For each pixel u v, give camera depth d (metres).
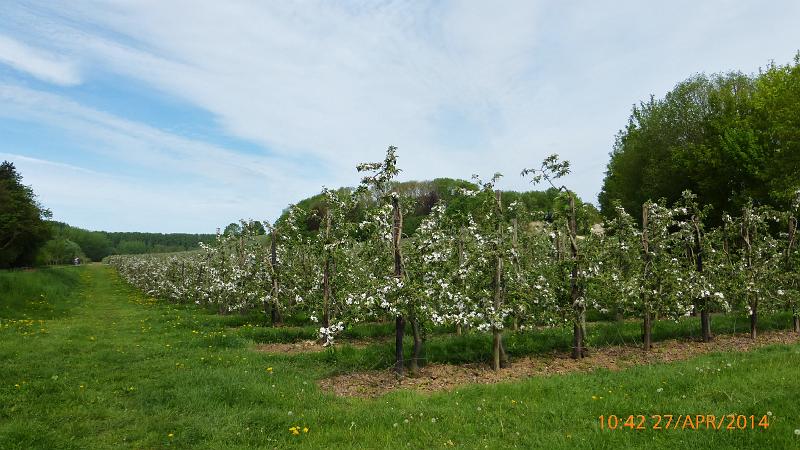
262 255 20.72
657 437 5.92
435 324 10.02
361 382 9.84
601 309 12.33
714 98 29.16
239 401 8.40
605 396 7.74
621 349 12.44
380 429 6.80
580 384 8.49
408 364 10.89
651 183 32.28
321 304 14.33
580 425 6.55
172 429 7.19
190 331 16.53
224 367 11.01
